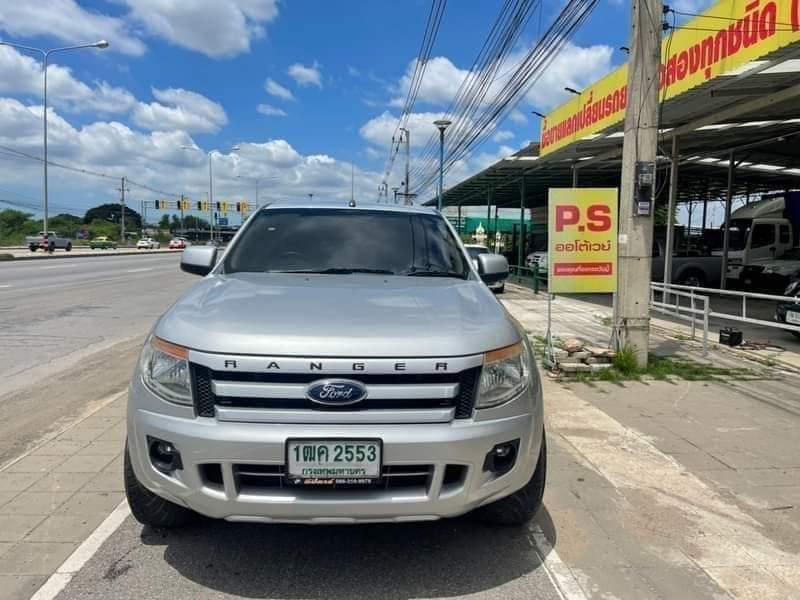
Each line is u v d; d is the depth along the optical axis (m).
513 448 2.84
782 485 4.17
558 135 15.07
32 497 3.82
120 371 7.36
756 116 11.12
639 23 7.28
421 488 2.68
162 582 2.91
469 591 2.89
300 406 2.59
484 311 3.17
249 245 4.21
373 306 3.09
